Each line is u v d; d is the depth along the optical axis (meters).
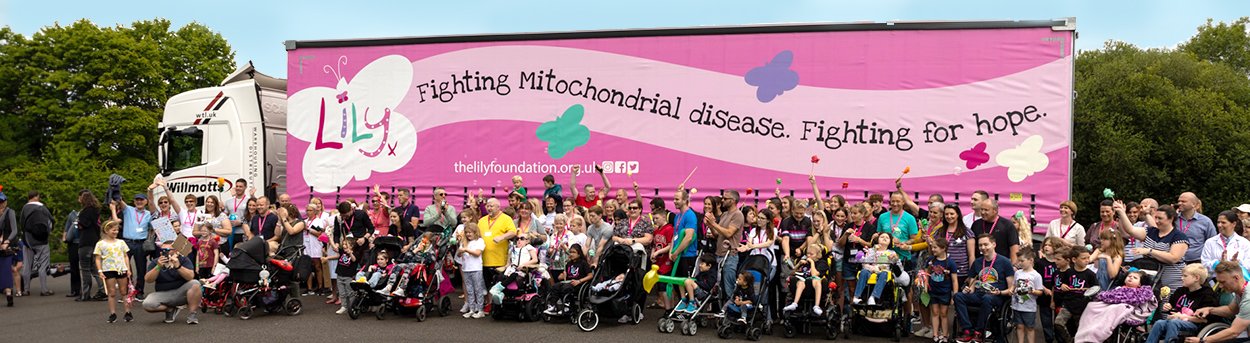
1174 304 8.61
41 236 14.15
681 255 11.24
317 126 14.30
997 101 11.93
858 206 11.02
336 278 12.59
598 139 13.17
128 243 13.60
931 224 10.32
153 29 41.22
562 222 11.85
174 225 13.62
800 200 11.21
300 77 14.38
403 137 13.95
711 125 12.77
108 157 36.75
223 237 13.31
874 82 12.29
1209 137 32.75
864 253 10.41
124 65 37.91
